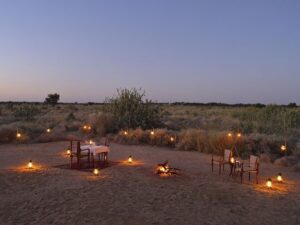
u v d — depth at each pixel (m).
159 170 12.40
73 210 8.33
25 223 7.52
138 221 7.72
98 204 8.79
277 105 29.83
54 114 38.12
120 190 10.08
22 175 11.85
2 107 48.31
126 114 25.06
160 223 7.64
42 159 15.06
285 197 9.95
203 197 9.66
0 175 11.83
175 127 26.53
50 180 11.16
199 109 58.38
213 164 14.51
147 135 20.81
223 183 11.30
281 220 8.09
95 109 51.72
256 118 28.48
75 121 29.12
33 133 22.64
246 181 11.73
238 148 17.14
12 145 19.47
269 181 10.97
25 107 36.19
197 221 7.84
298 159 15.52
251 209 8.80
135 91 26.53
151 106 26.47
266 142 17.72
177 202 9.13
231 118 32.38
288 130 23.05
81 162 14.20
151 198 9.40
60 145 19.55
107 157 15.33
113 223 7.57
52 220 7.70
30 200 9.07
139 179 11.45
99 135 23.28
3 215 8.01
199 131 19.69
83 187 10.32
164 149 18.77
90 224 7.49
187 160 15.48
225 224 7.72
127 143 20.52
